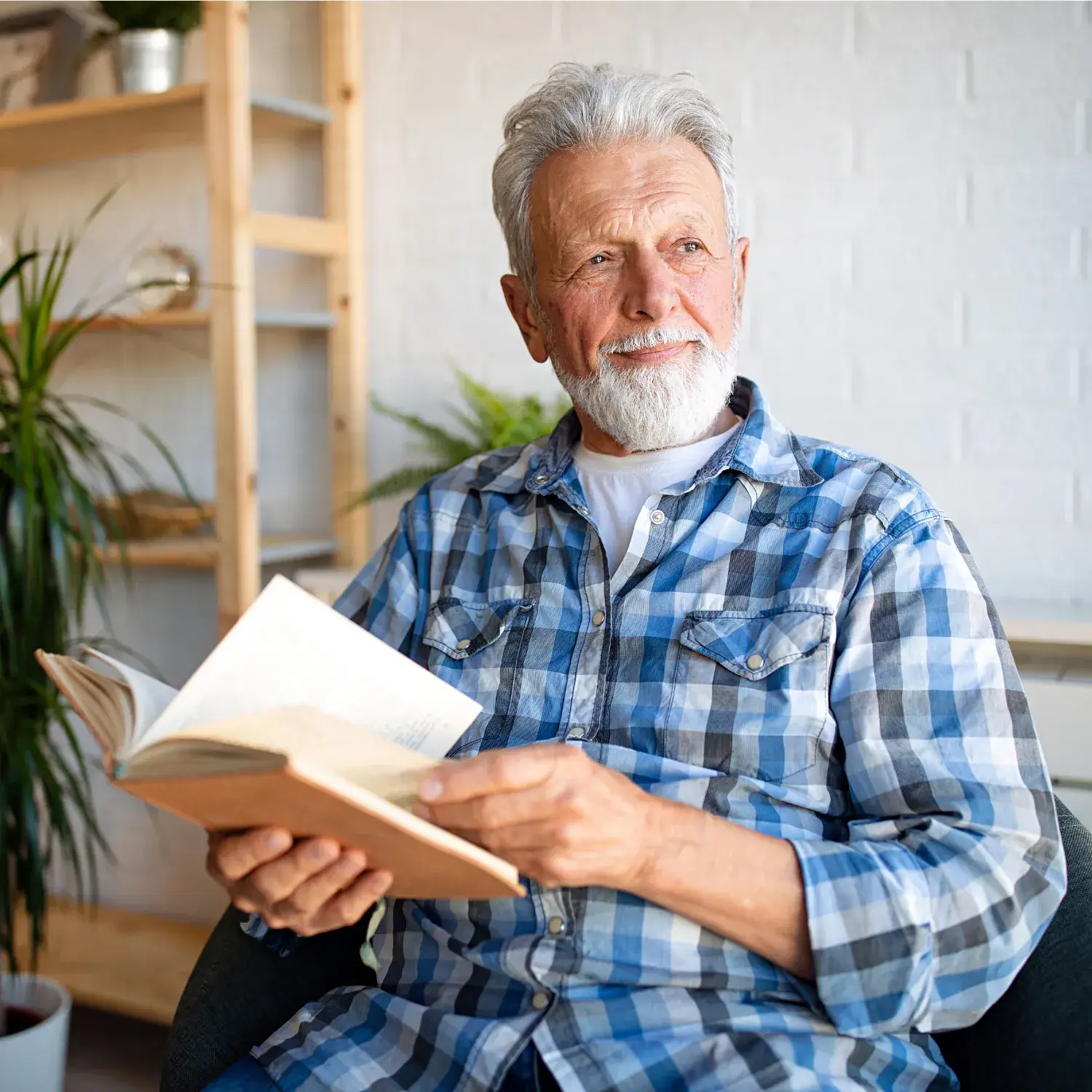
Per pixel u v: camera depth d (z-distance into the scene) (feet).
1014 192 6.08
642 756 3.61
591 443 4.44
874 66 6.32
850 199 6.42
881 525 3.66
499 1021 3.33
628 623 3.84
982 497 6.25
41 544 5.87
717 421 4.41
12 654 5.82
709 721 3.60
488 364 7.44
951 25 6.14
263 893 2.90
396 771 2.79
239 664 2.94
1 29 8.32
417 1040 3.45
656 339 4.04
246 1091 3.51
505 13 7.19
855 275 6.44
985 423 6.22
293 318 7.30
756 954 3.30
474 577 4.30
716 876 3.10
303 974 4.00
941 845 3.17
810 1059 3.11
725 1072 3.09
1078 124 5.94
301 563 8.15
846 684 3.53
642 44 6.84
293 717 2.73
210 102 6.77
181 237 8.27
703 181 4.11
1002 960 3.10
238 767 2.42
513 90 7.21
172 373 8.43
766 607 3.68
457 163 7.41
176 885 8.53
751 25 6.57
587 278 4.13
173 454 8.49
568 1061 3.19
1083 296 5.98
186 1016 3.92
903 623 3.51
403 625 4.42
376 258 7.71
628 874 3.05
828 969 3.08
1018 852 3.16
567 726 3.79
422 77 7.47
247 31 7.68
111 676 2.89
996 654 3.46
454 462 6.88
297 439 8.13
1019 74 6.03
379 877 2.86
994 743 3.32
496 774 2.77
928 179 6.25
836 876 3.12
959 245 6.21
